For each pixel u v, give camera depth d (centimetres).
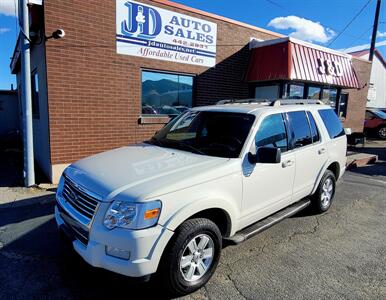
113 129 732
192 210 280
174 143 397
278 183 391
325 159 490
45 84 652
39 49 701
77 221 280
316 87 1130
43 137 726
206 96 910
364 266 352
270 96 1004
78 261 348
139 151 376
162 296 288
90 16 662
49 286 303
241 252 379
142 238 250
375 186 725
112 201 260
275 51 927
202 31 867
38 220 464
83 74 670
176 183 276
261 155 330
